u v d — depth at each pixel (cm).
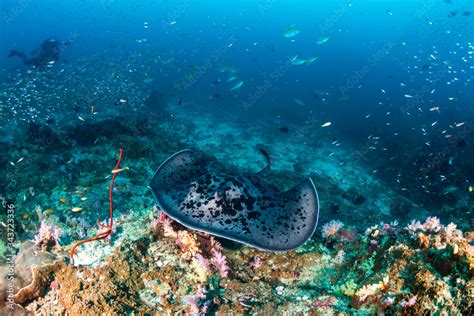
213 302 283
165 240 352
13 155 875
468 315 220
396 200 1133
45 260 311
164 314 272
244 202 352
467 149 1681
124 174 793
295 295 303
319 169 1361
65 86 1734
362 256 335
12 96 1448
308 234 335
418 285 239
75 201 607
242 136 1650
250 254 372
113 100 1636
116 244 346
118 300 275
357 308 263
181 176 422
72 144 990
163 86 2591
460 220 1001
